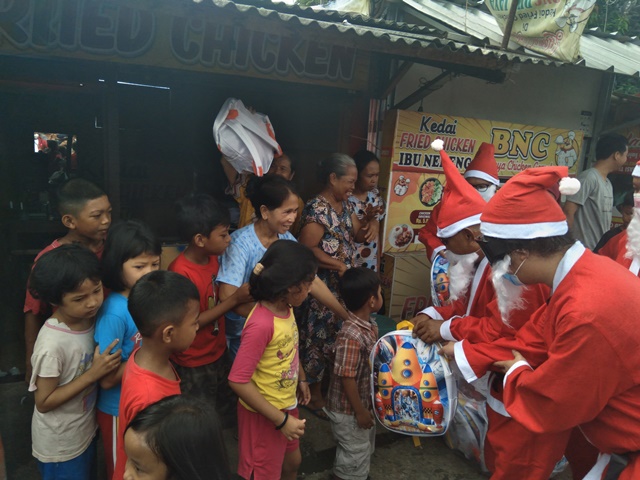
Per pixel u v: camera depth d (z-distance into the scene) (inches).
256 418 82.1
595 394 62.1
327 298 102.3
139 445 47.7
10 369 127.0
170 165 143.7
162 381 65.4
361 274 97.2
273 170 132.6
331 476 108.3
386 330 135.5
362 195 146.6
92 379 73.9
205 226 91.1
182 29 120.0
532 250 66.0
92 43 112.3
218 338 102.3
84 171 132.8
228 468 49.1
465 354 84.4
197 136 144.7
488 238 69.7
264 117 132.1
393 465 114.0
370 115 162.7
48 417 75.0
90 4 108.4
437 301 115.8
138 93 133.9
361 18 136.9
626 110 220.7
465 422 108.7
